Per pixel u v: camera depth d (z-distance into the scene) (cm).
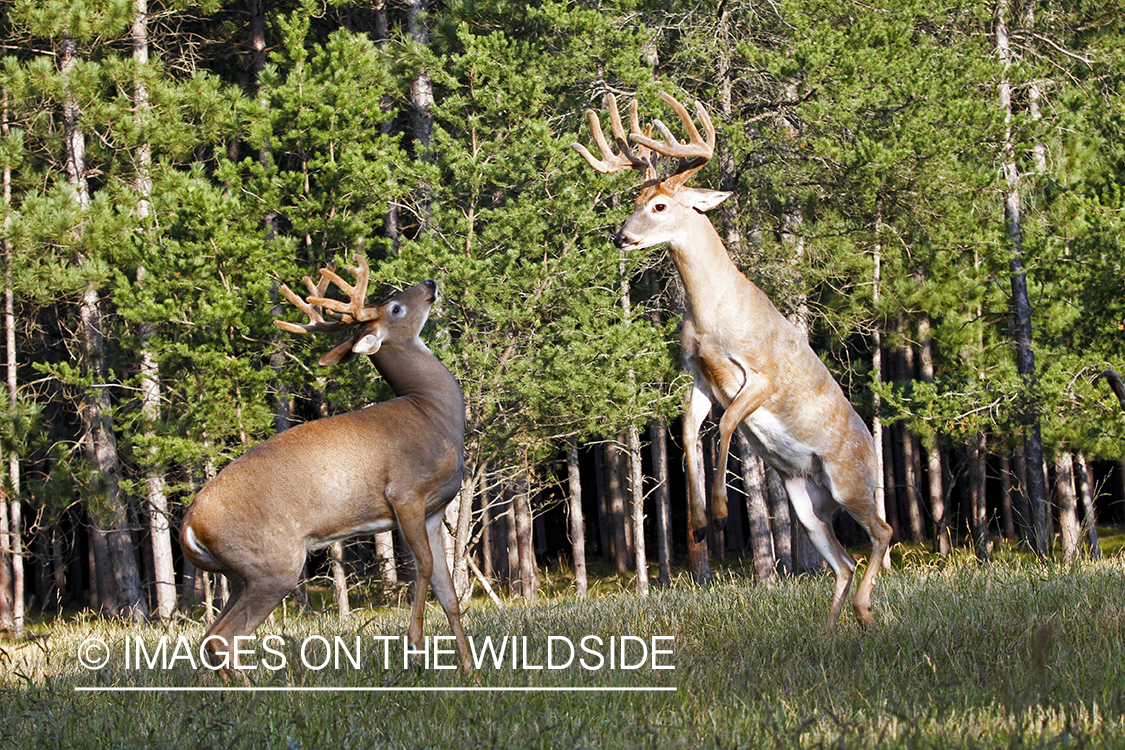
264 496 921
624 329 2616
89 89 3083
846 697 757
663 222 1103
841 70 2644
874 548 1155
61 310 3906
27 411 3209
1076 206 3106
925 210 2884
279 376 2683
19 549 3453
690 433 1151
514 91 2684
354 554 4241
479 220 2828
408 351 1013
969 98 2847
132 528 3303
